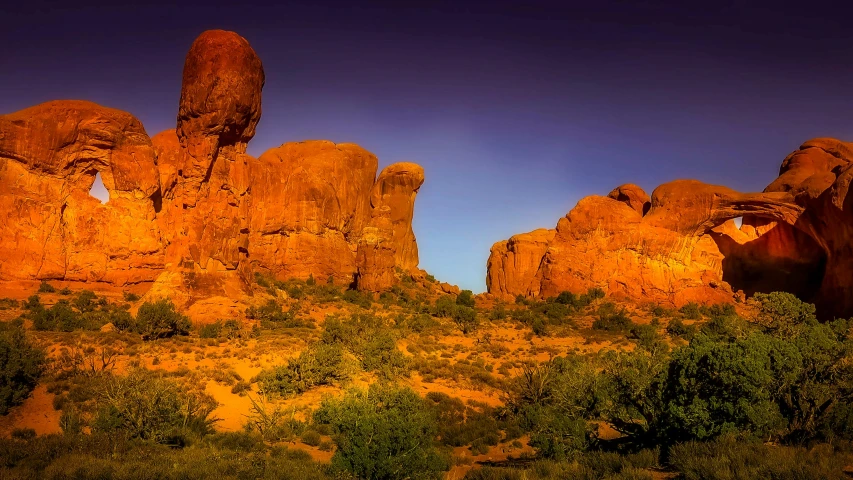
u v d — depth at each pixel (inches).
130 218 1732.3
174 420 685.9
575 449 610.2
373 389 761.6
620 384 639.8
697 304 2025.1
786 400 542.6
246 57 1561.3
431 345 1407.5
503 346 1462.8
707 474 414.9
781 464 414.0
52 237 1624.0
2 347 788.0
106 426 647.1
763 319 788.0
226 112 1503.4
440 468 545.6
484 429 805.9
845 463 437.7
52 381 842.2
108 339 1133.7
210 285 1465.3
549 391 904.3
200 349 1140.5
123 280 1685.5
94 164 1723.7
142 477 488.1
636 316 1887.3
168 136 2158.0
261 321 1439.5
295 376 944.9
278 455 625.9
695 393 538.6
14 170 1584.6
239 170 1617.9
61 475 483.2
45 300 1488.7
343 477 513.3
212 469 529.3
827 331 698.8
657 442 572.7
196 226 1478.8
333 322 1387.8
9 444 595.2
